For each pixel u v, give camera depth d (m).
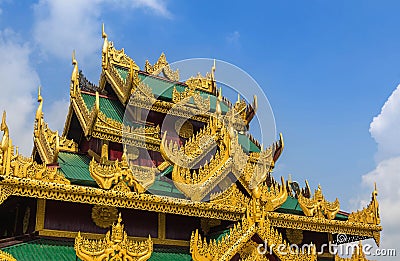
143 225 19.47
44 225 17.56
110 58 25.94
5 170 15.54
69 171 18.88
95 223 18.52
